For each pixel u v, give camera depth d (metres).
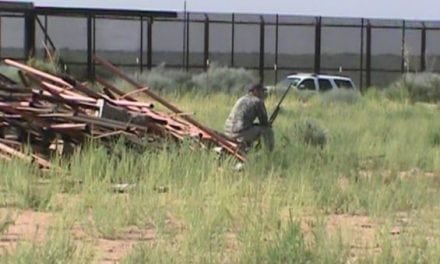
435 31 102.00
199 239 18.56
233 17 97.69
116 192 24.81
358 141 38.72
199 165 27.08
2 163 26.86
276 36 98.12
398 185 26.75
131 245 19.30
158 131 31.02
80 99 30.89
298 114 57.62
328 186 25.23
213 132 31.42
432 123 50.41
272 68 97.38
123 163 26.95
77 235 20.12
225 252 18.02
